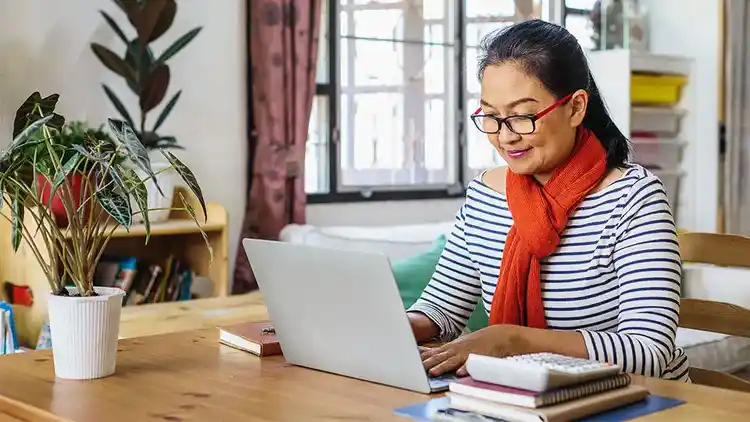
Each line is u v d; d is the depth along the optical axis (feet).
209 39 12.55
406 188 14.96
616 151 5.79
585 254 5.57
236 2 12.78
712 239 7.72
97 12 11.59
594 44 17.44
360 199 14.40
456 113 15.48
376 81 14.62
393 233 13.23
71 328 4.99
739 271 12.17
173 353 5.71
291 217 13.23
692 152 17.24
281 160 12.94
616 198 5.52
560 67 5.41
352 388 4.79
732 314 7.34
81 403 4.56
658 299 5.15
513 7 16.12
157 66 11.71
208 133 12.62
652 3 17.99
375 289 4.62
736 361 11.51
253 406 4.47
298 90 12.96
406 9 14.87
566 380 4.09
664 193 5.50
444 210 15.40
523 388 4.09
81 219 5.08
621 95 16.03
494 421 4.05
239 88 12.90
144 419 4.27
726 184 16.98
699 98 17.16
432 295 6.29
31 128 4.80
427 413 4.28
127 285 10.82
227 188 12.84
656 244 5.30
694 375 7.02
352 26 14.32
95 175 5.38
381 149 14.74
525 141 5.49
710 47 17.03
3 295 10.44
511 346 5.01
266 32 12.76
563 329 5.67
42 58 11.24
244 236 12.96
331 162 14.11
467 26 15.57
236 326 6.15
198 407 4.46
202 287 11.82
